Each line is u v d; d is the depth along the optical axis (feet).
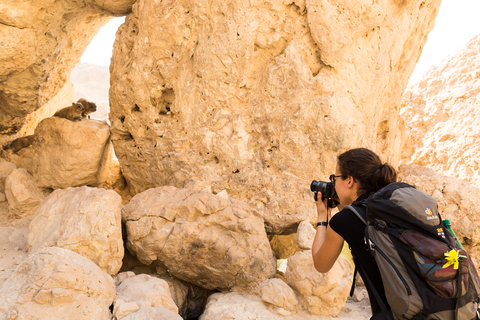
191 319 15.25
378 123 19.65
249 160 17.16
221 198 14.46
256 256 13.73
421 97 34.19
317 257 7.01
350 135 16.34
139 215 14.39
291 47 16.53
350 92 16.87
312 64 16.75
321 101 16.17
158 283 12.34
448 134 31.58
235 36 16.67
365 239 6.17
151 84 18.35
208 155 17.69
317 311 12.48
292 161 16.48
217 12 16.87
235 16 16.57
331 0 15.69
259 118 17.12
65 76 23.50
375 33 16.96
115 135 20.26
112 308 11.41
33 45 18.35
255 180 16.81
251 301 13.04
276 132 16.78
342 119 16.26
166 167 18.42
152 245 13.96
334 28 15.83
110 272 13.21
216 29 16.96
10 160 21.01
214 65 17.15
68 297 10.14
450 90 32.32
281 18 16.56
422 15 19.79
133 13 18.92
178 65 17.98
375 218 6.14
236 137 17.13
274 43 16.81
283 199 16.35
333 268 12.55
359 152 7.00
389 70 17.95
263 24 16.66
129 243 14.47
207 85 17.40
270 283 12.78
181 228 13.91
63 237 12.53
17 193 18.30
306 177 16.46
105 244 12.95
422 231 5.92
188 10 17.28
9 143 21.21
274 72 16.74
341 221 6.52
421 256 5.73
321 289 12.35
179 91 17.98
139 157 19.57
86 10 20.47
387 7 16.79
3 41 17.04
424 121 33.53
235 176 17.06
